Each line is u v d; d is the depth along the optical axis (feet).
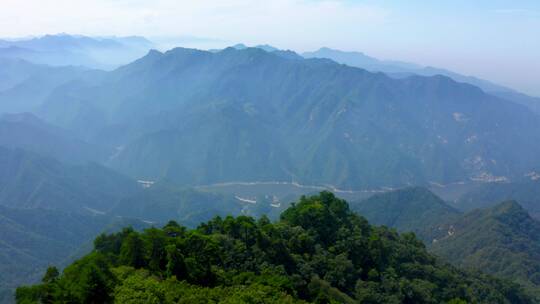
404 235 458.50
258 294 232.12
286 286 257.34
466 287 385.09
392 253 373.61
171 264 250.78
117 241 299.38
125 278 237.86
